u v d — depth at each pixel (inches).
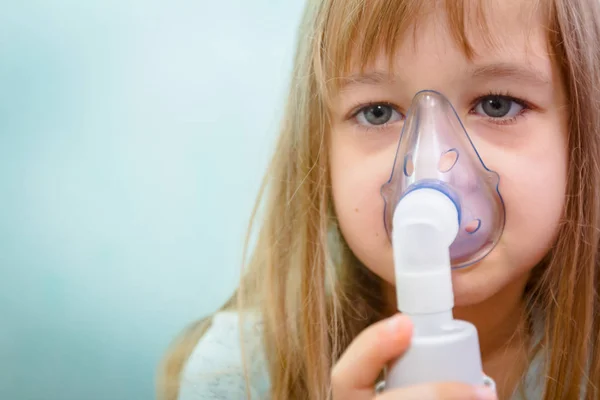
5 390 42.8
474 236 20.6
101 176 43.1
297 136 29.5
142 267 43.2
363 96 22.9
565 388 26.0
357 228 23.5
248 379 29.9
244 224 41.7
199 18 42.4
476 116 21.7
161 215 43.1
